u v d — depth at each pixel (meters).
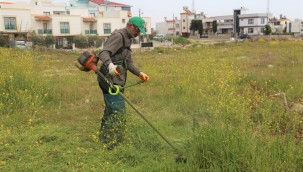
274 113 4.91
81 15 56.56
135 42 52.34
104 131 4.32
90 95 7.55
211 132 3.61
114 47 4.12
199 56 16.45
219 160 3.32
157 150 4.08
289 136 3.85
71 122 5.38
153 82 9.04
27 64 7.60
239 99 5.06
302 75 9.90
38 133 4.69
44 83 7.13
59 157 3.94
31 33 41.25
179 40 54.12
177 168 3.42
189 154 3.58
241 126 3.93
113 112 4.28
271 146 3.50
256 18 84.31
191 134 4.24
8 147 4.13
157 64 14.22
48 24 49.69
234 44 38.69
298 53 18.69
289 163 3.23
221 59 15.04
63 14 51.38
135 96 7.10
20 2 55.56
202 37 85.19
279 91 7.33
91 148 4.17
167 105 6.33
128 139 4.25
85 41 47.75
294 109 5.71
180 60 14.54
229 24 89.44
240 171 3.17
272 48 26.92
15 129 4.81
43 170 3.64
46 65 13.48
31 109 5.64
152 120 5.30
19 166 3.68
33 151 4.08
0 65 7.39
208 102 5.61
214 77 7.34
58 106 6.43
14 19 45.62
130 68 4.41
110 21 56.66
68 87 8.14
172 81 8.23
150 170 3.53
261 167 3.12
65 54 25.52
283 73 10.39
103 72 4.21
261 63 13.77
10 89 6.16
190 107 5.96
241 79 8.36
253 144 3.45
